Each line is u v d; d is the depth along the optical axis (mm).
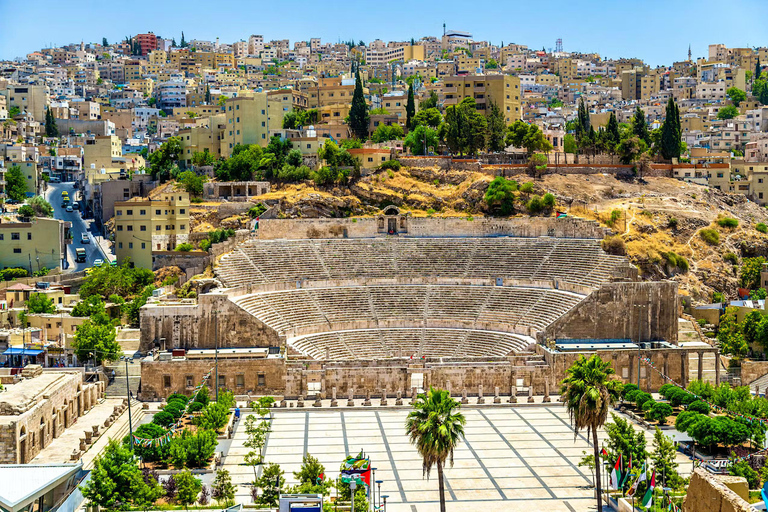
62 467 74062
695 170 189125
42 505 71250
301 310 133625
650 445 94312
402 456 92312
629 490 78062
